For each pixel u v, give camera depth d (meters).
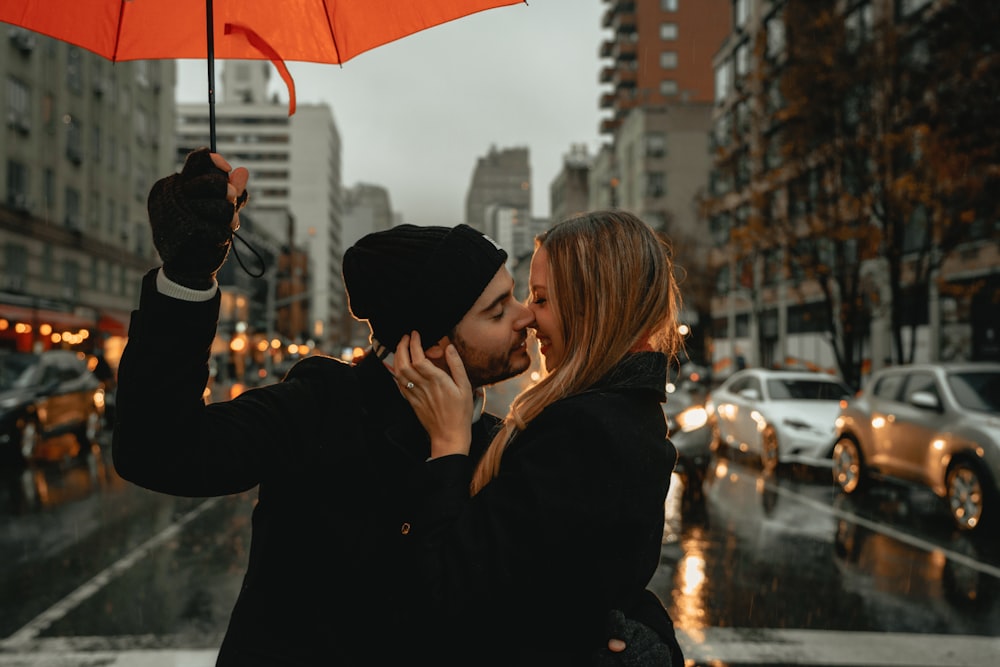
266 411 1.37
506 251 1.59
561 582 1.35
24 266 32.72
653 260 1.64
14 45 31.86
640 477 1.40
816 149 21.23
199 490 1.29
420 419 1.48
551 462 1.38
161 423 1.22
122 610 5.42
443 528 1.37
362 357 1.62
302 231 125.31
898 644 4.82
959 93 15.39
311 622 1.37
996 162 15.37
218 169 1.30
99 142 40.06
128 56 1.82
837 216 21.11
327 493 1.40
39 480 11.99
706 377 47.22
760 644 4.81
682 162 68.75
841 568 6.73
